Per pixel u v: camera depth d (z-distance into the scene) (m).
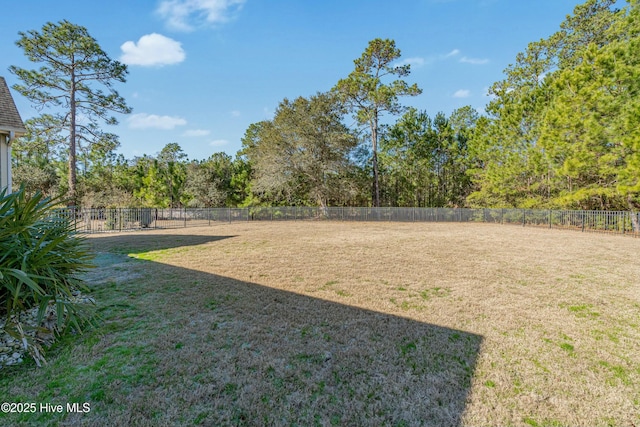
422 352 2.98
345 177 25.20
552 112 14.67
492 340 3.22
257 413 2.12
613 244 10.06
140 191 28.42
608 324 3.64
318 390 2.38
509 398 2.30
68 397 2.27
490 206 21.22
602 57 12.80
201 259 7.49
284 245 9.87
